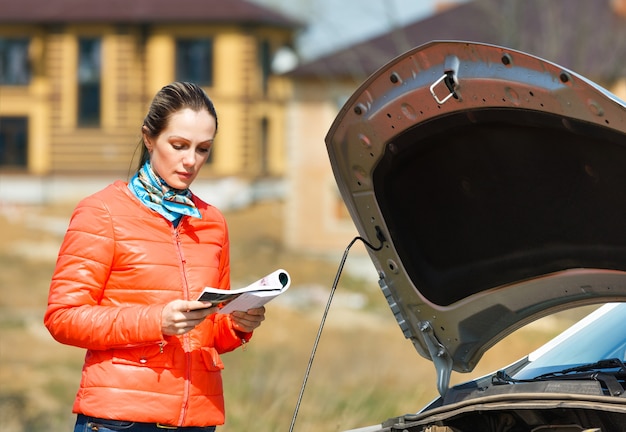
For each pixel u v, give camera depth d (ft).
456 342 27.86
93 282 25.99
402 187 26.99
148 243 26.35
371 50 234.99
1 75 305.12
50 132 302.04
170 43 298.15
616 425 23.58
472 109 24.50
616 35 173.99
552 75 22.70
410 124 25.67
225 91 295.48
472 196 26.18
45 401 99.09
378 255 28.04
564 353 29.40
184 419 26.14
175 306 24.98
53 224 274.36
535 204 25.30
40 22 299.17
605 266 25.04
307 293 200.34
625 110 21.61
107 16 296.92
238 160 293.23
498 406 24.07
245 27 295.28
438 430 25.30
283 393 67.00
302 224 244.83
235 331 27.94
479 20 187.93
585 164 23.73
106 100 301.22
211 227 27.43
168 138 26.22
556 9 166.81
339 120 26.66
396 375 99.40
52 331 25.96
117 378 25.91
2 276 207.92
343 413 60.39
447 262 27.37
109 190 26.68
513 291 26.78
